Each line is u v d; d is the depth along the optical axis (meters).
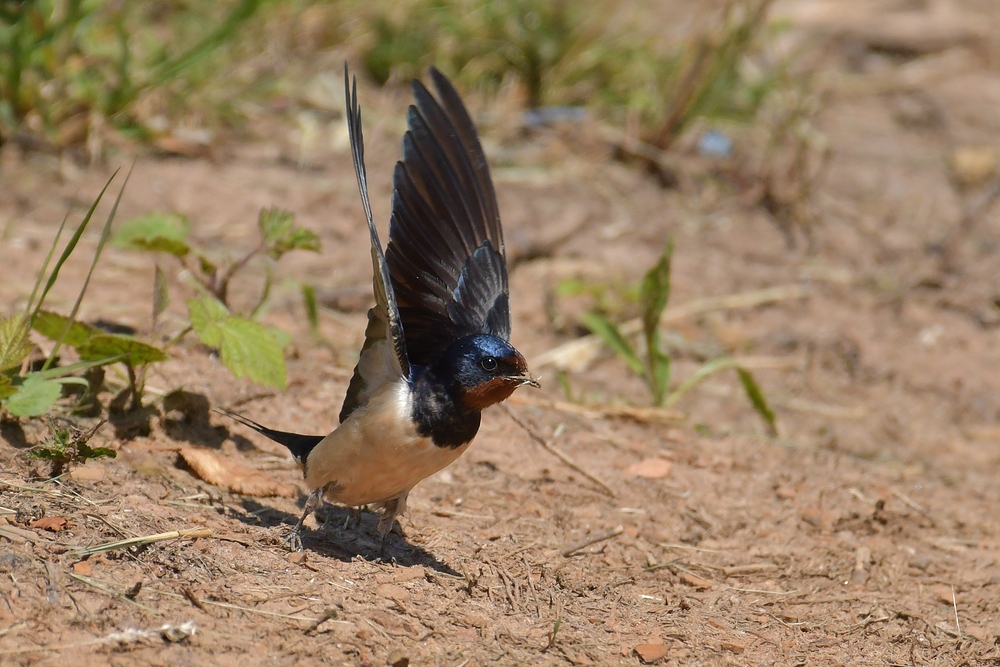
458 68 17.84
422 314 8.27
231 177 14.83
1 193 13.35
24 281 11.66
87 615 6.75
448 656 7.18
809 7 23.38
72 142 14.48
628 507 9.98
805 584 9.18
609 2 18.45
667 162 16.98
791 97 18.28
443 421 7.63
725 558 9.41
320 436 9.27
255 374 8.98
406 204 8.27
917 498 10.92
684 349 13.61
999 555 9.93
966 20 23.52
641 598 8.59
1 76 14.25
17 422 8.62
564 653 7.48
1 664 6.21
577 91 17.97
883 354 13.96
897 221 16.86
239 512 8.59
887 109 20.36
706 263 15.32
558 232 15.17
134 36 15.95
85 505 7.93
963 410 13.05
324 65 17.27
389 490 7.95
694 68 16.83
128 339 8.90
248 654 6.75
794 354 13.84
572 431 11.24
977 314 14.88
